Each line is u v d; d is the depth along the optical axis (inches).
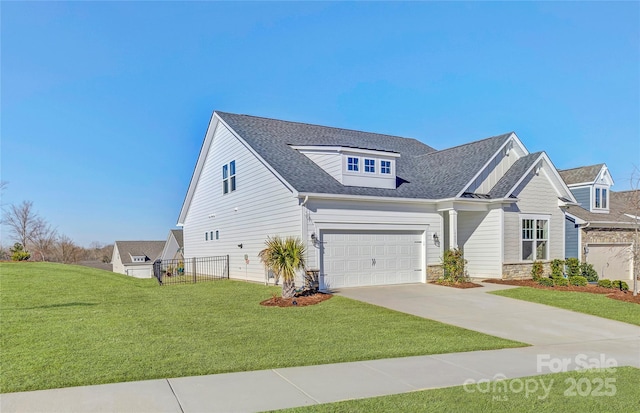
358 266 641.6
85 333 348.5
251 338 341.7
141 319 411.8
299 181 623.8
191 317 425.7
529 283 690.8
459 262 678.5
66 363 264.8
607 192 1001.5
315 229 602.2
